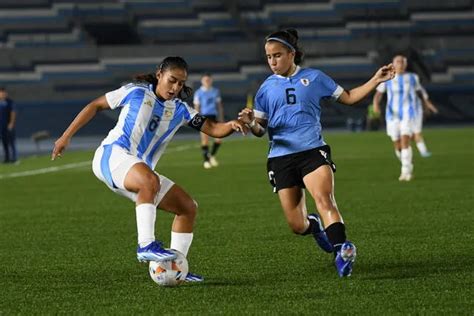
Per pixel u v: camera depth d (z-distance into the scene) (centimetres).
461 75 17600
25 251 3509
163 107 2645
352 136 13850
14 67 17912
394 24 18862
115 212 4909
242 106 17588
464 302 2325
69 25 18838
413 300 2364
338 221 2709
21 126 16538
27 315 2298
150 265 2608
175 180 6981
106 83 17650
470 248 3262
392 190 5644
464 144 10844
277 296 2459
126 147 2641
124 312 2302
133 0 19050
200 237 3753
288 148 2872
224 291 2553
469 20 18838
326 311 2253
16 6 18838
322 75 2886
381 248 3316
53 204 5434
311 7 19062
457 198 5059
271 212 4678
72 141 14888
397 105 6594
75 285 2723
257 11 19025
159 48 18075
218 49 18012
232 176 7212
